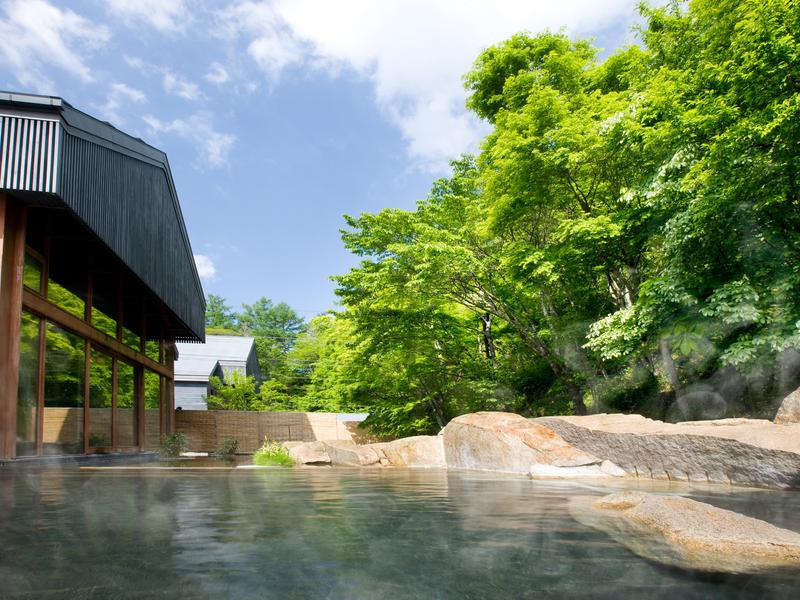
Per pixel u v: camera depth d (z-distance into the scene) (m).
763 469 3.92
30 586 1.22
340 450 8.71
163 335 14.33
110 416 9.98
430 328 13.09
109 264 9.28
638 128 7.97
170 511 2.46
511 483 4.33
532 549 1.67
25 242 6.44
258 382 31.44
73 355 8.03
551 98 10.34
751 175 6.50
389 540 1.79
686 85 7.74
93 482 3.99
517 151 10.11
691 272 7.22
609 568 1.45
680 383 9.36
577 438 6.07
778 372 7.75
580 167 10.03
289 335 44.50
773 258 6.88
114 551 1.58
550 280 10.10
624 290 11.38
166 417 14.63
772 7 6.26
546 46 13.98
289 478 4.86
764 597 1.22
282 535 1.87
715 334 7.28
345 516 2.35
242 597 1.16
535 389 13.87
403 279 11.62
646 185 8.12
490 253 11.95
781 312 6.62
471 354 14.30
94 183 7.50
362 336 13.23
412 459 7.89
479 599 1.17
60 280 7.55
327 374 23.17
